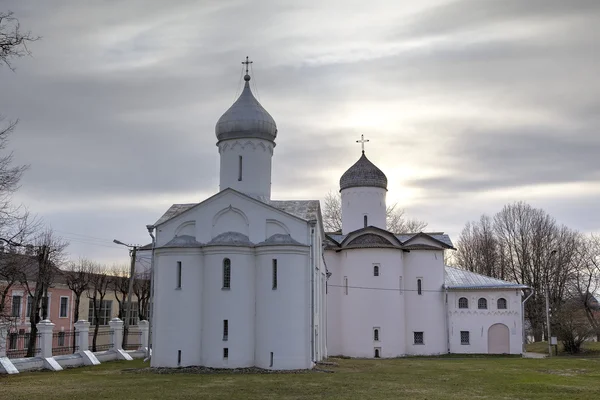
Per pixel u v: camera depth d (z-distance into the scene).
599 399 24.95
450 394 26.05
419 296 57.09
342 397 24.64
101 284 65.50
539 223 77.12
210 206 38.66
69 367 38.03
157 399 23.86
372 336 53.62
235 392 25.94
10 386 28.19
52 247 57.22
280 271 36.25
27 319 57.56
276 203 41.38
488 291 57.00
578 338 55.88
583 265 74.62
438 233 63.38
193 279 36.91
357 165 62.03
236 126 41.78
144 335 48.84
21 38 18.80
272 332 35.69
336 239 59.78
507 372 36.84
